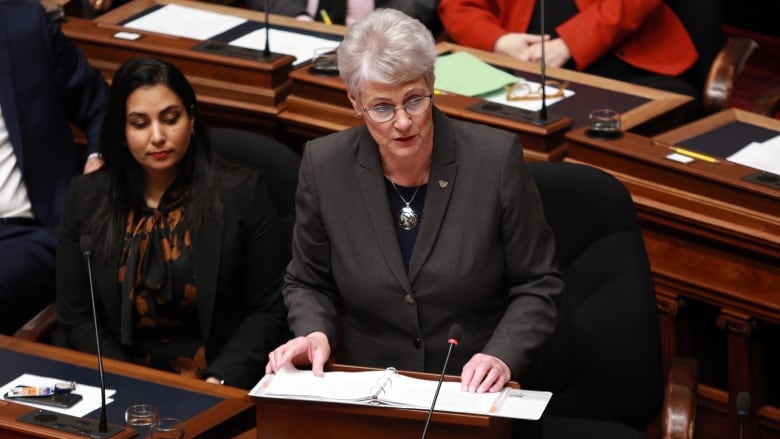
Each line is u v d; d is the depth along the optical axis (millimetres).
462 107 14266
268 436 8609
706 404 13562
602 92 15531
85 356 10742
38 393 9953
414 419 8242
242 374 11773
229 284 11898
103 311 12086
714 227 12273
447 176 9445
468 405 8312
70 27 16891
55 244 14781
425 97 8945
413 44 8742
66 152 15164
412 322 9547
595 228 10953
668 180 12602
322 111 15109
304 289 9938
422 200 9586
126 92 11484
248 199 11883
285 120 15375
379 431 8352
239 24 17734
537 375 9727
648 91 15555
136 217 11883
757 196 12070
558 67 17000
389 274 9500
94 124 15508
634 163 12812
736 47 17062
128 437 9258
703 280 12625
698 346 13633
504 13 18672
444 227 9461
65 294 12094
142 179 11883
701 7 17688
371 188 9516
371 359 9781
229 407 9844
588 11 17719
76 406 9859
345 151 9625
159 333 12000
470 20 18406
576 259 11016
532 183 9656
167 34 16688
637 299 10797
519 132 13734
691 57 17766
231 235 11797
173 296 11820
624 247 10891
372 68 8766
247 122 15742
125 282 11750
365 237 9555
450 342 8328
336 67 15234
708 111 16828
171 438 8938
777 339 13039
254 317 12039
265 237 11953
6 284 14148
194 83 15828
